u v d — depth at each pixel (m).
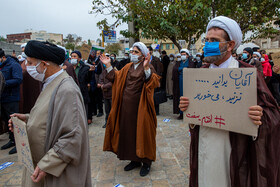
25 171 1.63
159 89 6.39
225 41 1.44
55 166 1.38
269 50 18.95
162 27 5.53
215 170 1.45
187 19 5.52
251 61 4.88
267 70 5.29
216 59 1.49
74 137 1.40
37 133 1.46
